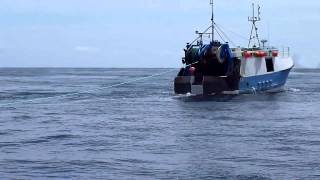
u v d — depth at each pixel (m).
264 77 77.50
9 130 40.44
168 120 46.66
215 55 71.25
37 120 47.19
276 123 44.38
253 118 48.06
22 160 28.67
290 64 83.75
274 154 30.36
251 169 26.61
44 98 73.75
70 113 53.34
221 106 59.56
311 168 26.75
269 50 80.25
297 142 34.38
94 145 33.47
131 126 42.62
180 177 25.11
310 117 48.94
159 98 72.44
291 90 87.25
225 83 71.81
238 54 73.69
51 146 33.16
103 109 57.50
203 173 25.84
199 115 50.69
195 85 72.88
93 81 138.88
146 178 24.86
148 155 30.14
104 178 24.83
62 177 24.98
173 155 30.19
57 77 179.12
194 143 34.06
